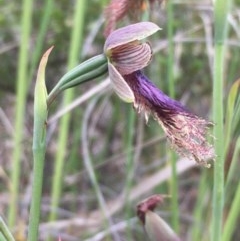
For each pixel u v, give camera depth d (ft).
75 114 1.55
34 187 0.68
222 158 0.82
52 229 1.31
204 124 0.69
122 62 0.67
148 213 0.84
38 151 0.68
